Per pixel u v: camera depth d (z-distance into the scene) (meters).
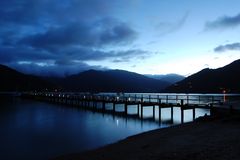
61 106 70.38
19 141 26.20
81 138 27.39
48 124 37.66
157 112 55.56
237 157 11.28
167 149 14.51
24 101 96.94
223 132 17.58
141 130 31.08
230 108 24.59
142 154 14.31
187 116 46.72
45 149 22.88
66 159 16.56
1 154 21.38
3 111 57.38
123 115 46.62
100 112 52.59
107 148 18.00
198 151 13.09
